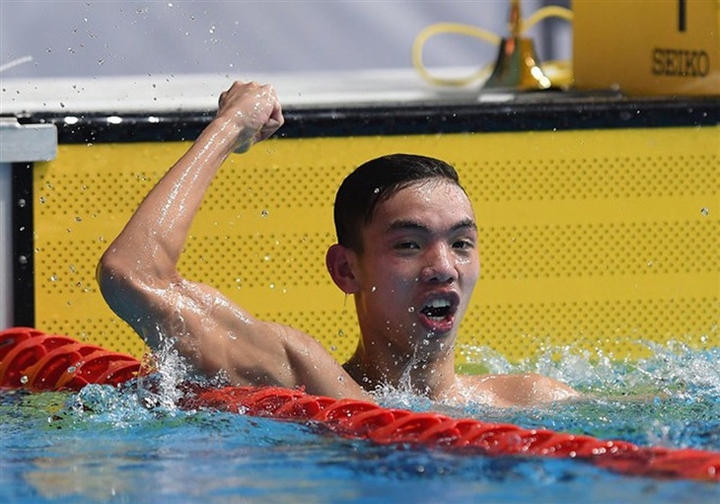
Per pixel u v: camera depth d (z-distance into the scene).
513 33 15.84
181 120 12.22
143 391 8.40
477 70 18.11
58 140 12.09
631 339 12.79
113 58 17.16
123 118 12.16
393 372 8.87
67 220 12.16
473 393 9.09
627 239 12.75
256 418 7.96
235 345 8.45
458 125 12.49
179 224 8.38
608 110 12.63
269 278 12.40
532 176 12.62
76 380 9.64
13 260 12.11
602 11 14.80
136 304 8.19
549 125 12.59
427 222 8.56
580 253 12.70
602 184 12.69
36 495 6.55
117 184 12.19
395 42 18.27
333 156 12.38
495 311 12.64
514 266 12.64
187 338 8.29
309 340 8.79
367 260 8.75
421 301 8.60
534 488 6.49
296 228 12.39
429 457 7.10
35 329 11.70
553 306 12.71
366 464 6.98
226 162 12.27
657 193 12.76
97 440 7.65
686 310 12.85
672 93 13.56
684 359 11.27
